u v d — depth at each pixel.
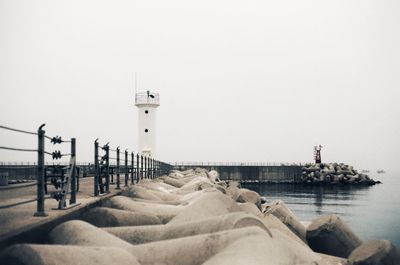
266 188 75.06
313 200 53.31
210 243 5.38
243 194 15.04
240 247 4.92
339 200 53.66
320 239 10.74
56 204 8.40
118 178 13.45
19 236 5.05
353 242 10.77
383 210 42.16
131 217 7.85
